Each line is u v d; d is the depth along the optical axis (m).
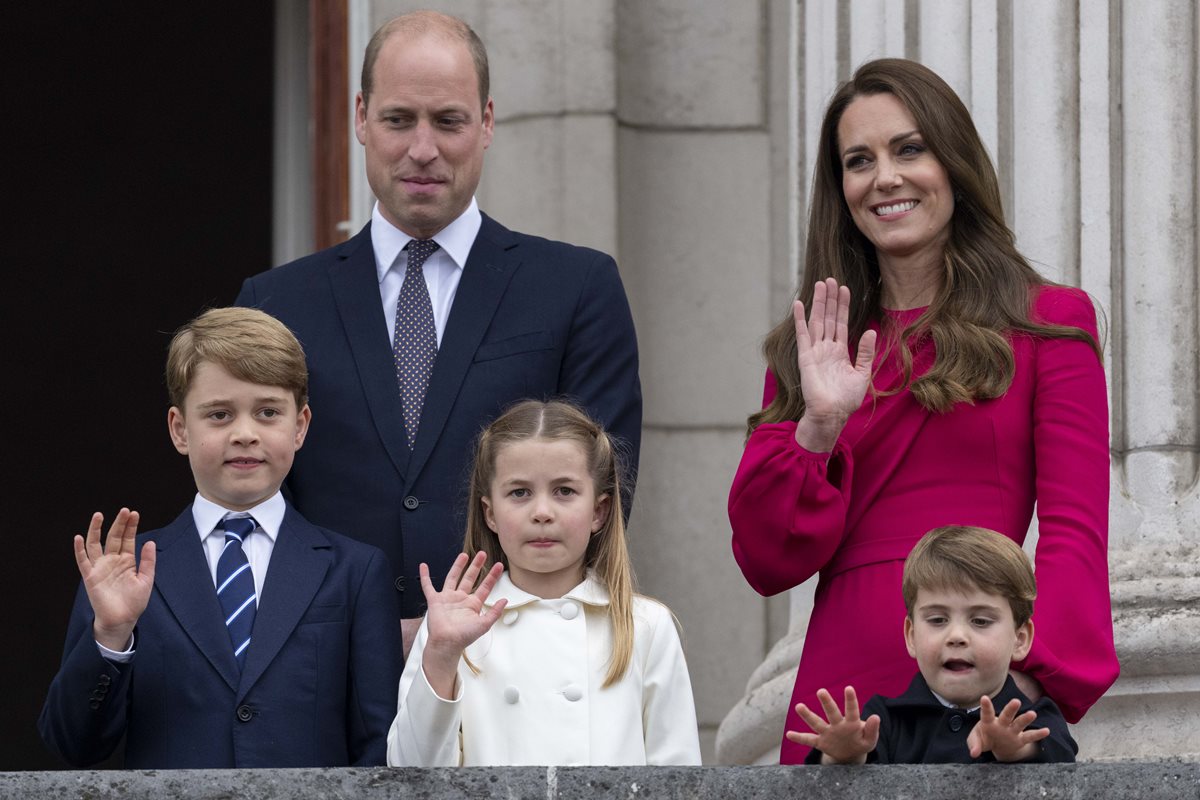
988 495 15.72
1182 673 20.34
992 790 13.61
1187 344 21.44
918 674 14.93
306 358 18.36
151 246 50.38
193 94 50.31
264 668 16.27
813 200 17.16
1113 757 20.22
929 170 16.41
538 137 30.16
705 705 29.89
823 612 16.02
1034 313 16.06
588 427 16.78
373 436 18.03
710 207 30.70
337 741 16.41
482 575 16.84
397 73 18.44
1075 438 15.53
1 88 49.94
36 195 50.06
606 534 16.88
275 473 16.92
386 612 16.84
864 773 13.67
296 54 34.81
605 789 13.71
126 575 15.62
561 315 18.59
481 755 16.08
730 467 30.30
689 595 30.06
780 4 31.11
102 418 50.12
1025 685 14.83
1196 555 20.81
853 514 16.00
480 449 16.88
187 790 13.56
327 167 32.28
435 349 18.48
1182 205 21.59
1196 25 21.83
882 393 16.06
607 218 29.94
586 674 16.33
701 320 30.53
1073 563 15.05
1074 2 22.30
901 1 23.94
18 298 49.94
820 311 16.03
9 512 49.47
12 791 13.43
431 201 18.48
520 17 30.45
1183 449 21.28
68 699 15.53
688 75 30.95
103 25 50.31
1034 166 22.28
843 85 17.00
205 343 16.88
